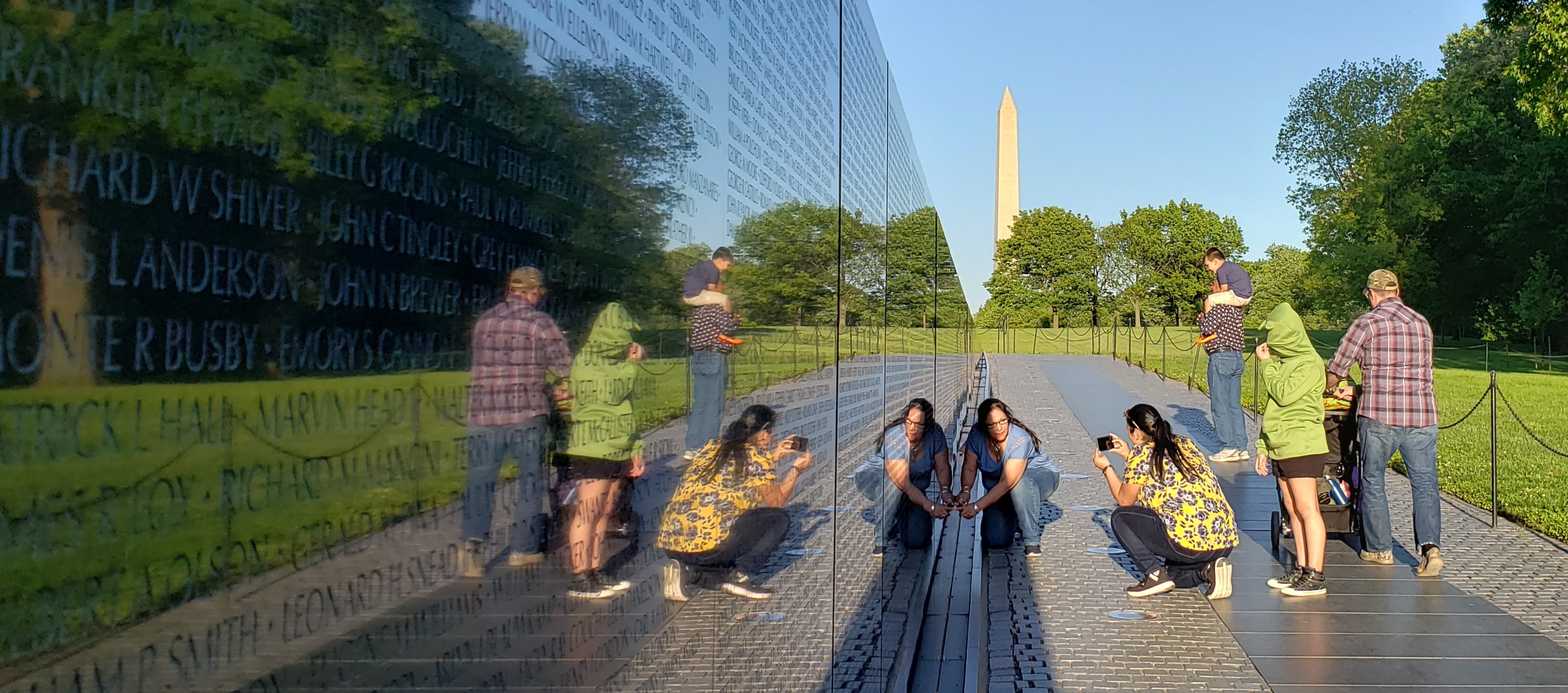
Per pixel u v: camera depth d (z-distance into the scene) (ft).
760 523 6.89
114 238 2.08
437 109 3.07
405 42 2.93
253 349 2.40
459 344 3.18
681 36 5.15
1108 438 23.57
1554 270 133.80
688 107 5.28
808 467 8.82
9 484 1.88
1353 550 26.08
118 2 2.11
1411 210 147.74
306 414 2.55
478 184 3.29
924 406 22.41
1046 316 261.65
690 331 5.35
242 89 2.40
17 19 1.92
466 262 3.22
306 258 2.57
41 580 1.94
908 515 18.80
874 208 14.97
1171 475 21.93
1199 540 21.36
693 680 5.28
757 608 6.73
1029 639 18.99
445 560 3.08
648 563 4.67
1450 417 61.16
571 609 3.87
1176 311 269.64
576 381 3.96
